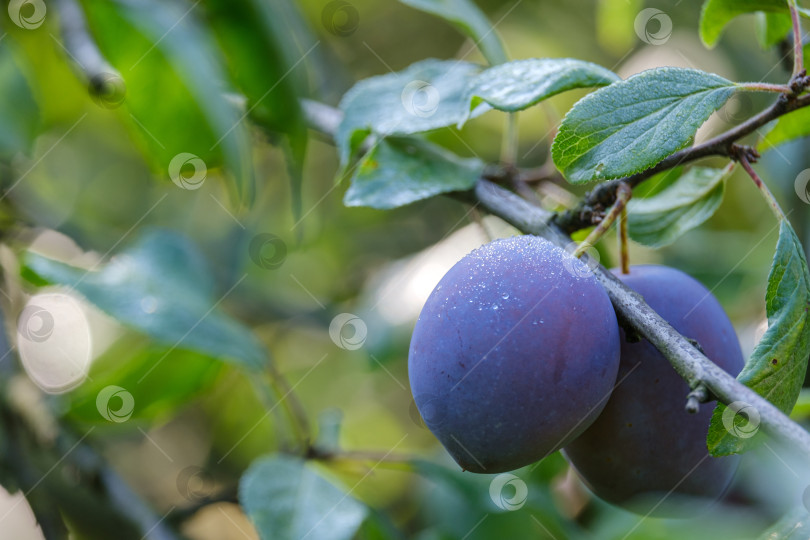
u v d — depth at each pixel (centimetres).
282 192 90
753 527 54
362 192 54
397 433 93
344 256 93
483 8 96
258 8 60
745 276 71
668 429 50
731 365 50
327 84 88
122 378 62
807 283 47
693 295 51
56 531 62
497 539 61
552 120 59
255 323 90
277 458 58
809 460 44
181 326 61
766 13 55
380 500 85
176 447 90
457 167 54
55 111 74
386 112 56
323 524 57
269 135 62
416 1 58
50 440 62
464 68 57
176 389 64
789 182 64
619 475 50
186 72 57
